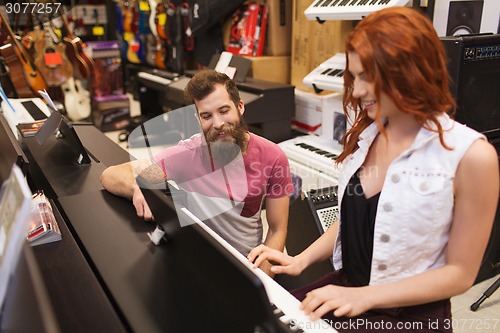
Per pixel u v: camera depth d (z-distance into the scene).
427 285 1.06
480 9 2.42
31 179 1.88
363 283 1.28
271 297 1.09
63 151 2.06
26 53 3.82
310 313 1.03
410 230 1.09
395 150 1.15
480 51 2.09
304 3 3.27
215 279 0.91
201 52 4.39
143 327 0.93
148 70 5.38
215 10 3.90
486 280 2.43
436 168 1.04
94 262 1.15
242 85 3.31
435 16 2.66
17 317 0.75
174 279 1.07
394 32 0.94
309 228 2.01
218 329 0.89
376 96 0.98
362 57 0.96
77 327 0.94
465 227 1.05
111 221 1.36
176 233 1.08
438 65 0.99
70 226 1.37
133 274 1.10
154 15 5.14
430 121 1.05
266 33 3.74
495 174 1.01
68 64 4.34
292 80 3.58
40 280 0.72
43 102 3.18
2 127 1.84
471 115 2.17
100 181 1.74
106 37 6.18
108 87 5.35
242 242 1.42
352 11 2.51
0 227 0.80
